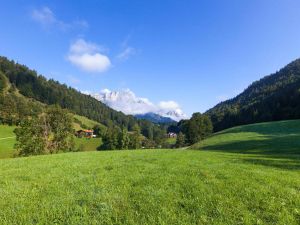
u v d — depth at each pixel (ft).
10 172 53.83
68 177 46.62
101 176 47.19
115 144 444.14
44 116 236.02
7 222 27.48
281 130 207.51
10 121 547.49
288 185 40.52
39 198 34.78
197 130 403.75
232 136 211.00
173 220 28.55
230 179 43.78
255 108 546.67
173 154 90.22
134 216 29.48
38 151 224.12
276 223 28.22
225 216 29.71
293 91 513.86
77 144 547.49
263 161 69.92
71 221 27.81
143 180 43.62
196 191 37.19
